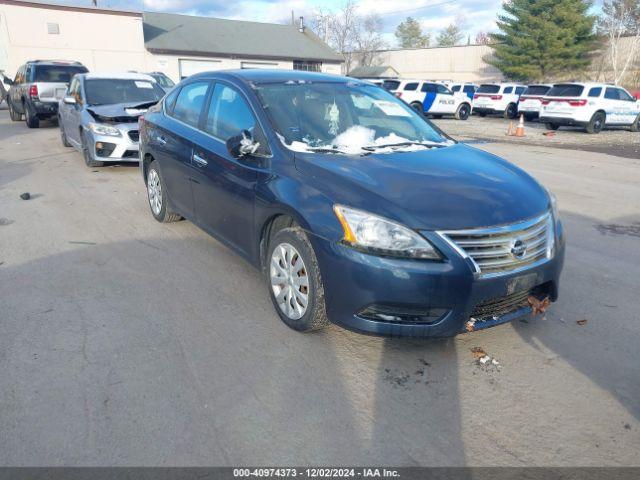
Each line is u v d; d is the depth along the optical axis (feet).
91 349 11.32
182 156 16.63
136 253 17.16
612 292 15.03
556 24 136.26
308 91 14.97
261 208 12.54
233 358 11.11
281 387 10.16
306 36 139.95
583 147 50.37
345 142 13.48
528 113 80.59
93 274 15.38
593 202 26.32
